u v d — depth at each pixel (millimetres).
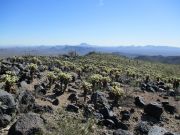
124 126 17875
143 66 116375
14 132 12391
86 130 14953
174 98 32031
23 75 30625
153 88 36688
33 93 23047
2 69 34969
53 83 32031
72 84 32531
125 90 32375
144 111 22578
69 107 19719
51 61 65375
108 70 53062
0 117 14102
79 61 88250
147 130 17641
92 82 29141
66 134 13656
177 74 100375
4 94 15492
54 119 15992
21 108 16984
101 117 18734
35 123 13008
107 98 25859
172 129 20016
